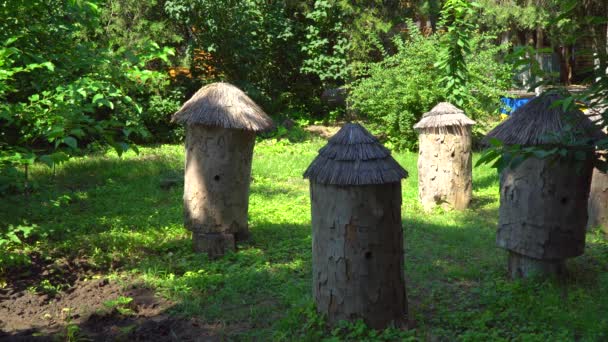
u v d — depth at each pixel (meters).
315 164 4.94
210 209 7.33
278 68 20.69
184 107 7.32
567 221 5.94
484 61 14.93
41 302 5.68
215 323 5.31
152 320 5.37
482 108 14.77
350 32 19.45
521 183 6.02
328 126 20.58
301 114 21.16
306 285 6.07
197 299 5.79
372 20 19.34
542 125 5.66
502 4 18.95
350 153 4.82
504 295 5.74
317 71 19.95
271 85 20.55
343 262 4.89
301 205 10.28
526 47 4.09
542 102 5.75
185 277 6.43
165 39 17.36
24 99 6.96
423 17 21.83
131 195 10.88
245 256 7.13
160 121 17.58
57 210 9.41
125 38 16.45
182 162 14.22
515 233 6.11
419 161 10.08
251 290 6.06
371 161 4.79
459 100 12.25
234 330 5.17
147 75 6.29
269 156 15.26
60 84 6.26
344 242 4.87
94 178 12.49
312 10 20.14
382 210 4.87
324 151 4.95
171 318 5.40
